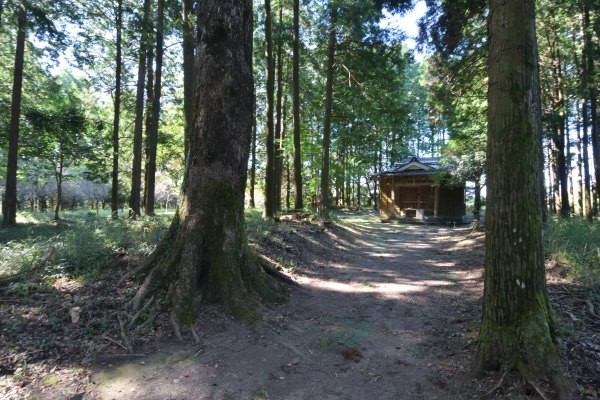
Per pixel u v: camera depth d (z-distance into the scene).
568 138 19.66
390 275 8.09
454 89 12.70
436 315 5.42
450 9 9.40
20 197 28.20
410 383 3.57
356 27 13.59
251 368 3.82
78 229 8.95
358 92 16.06
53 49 13.50
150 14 14.21
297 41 15.30
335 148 26.48
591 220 14.35
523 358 3.22
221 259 5.33
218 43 5.55
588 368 3.16
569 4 12.16
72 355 3.84
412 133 32.75
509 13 3.44
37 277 5.43
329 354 4.20
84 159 17.95
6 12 11.59
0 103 16.31
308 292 6.54
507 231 3.45
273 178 13.02
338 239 12.55
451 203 24.09
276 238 9.41
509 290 3.42
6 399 3.13
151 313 4.67
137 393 3.34
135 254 6.40
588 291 4.73
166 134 20.77
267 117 13.04
